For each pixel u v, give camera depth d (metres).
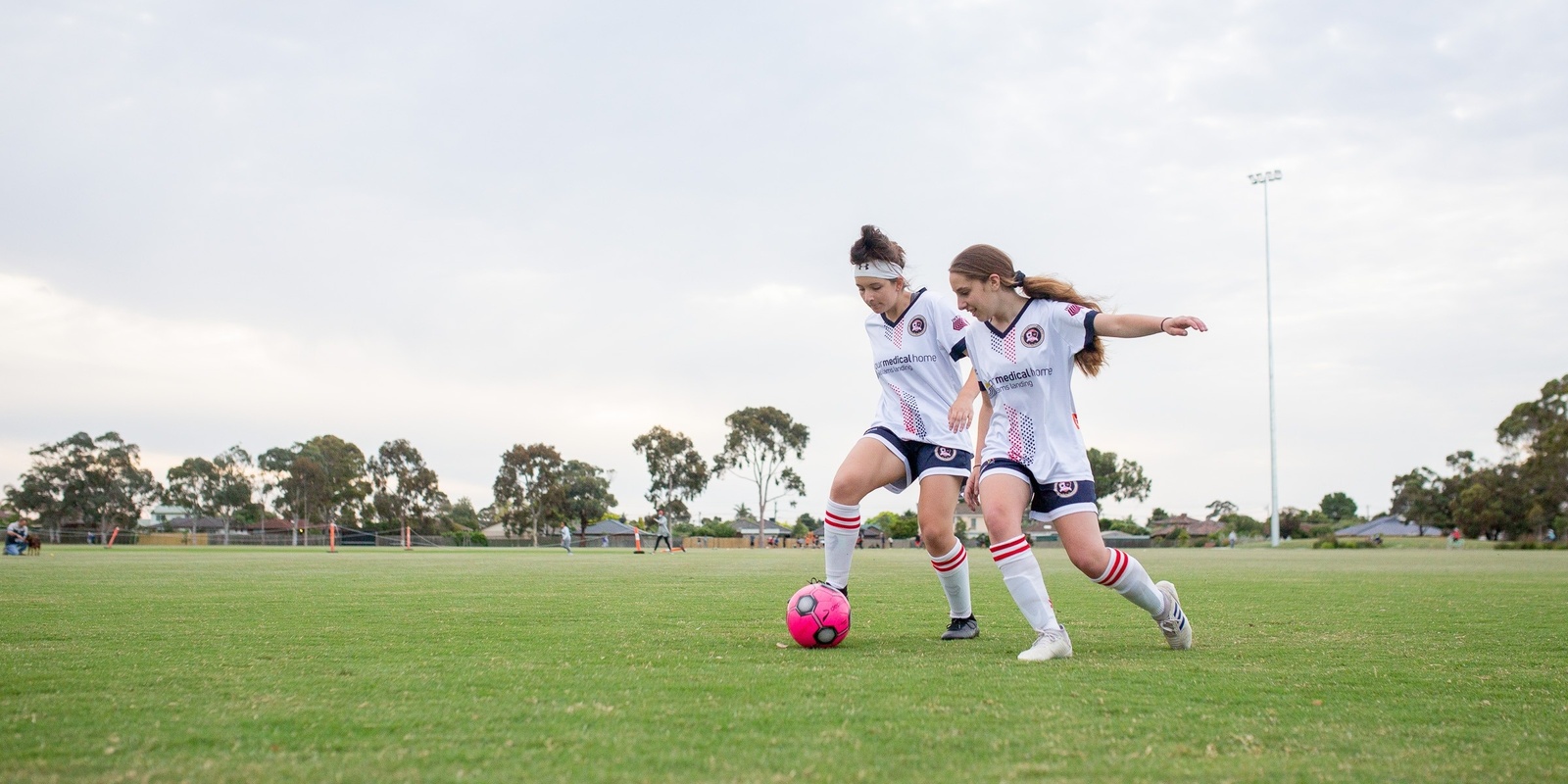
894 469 5.80
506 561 24.33
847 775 2.34
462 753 2.55
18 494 76.62
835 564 5.88
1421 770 2.43
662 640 5.20
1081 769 2.41
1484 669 4.17
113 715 3.03
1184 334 4.50
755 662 4.32
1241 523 90.88
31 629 5.64
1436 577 13.51
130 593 8.95
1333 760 2.52
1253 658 4.57
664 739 2.71
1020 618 6.82
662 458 78.75
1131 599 4.90
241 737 2.73
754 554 39.28
